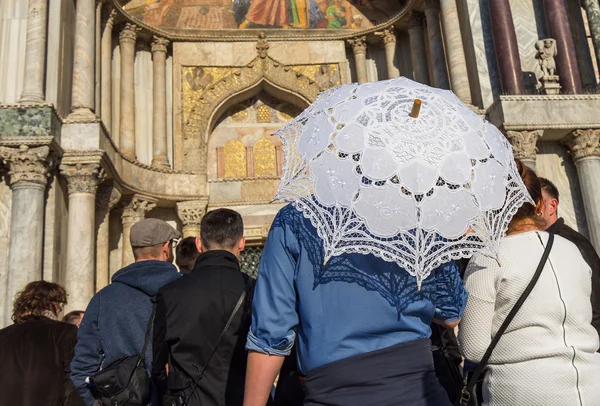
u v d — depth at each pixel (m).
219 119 15.09
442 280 2.08
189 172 13.70
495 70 11.98
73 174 10.20
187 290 2.80
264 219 13.96
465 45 12.67
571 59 11.56
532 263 2.18
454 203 2.02
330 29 15.76
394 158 2.02
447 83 13.39
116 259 12.55
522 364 2.09
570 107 10.92
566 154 11.49
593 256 2.99
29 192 9.38
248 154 14.94
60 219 10.27
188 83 14.72
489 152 2.20
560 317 2.12
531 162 10.59
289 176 2.18
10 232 9.33
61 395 3.68
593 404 2.02
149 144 14.02
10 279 8.98
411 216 1.95
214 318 2.76
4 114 9.53
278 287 1.99
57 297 3.97
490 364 2.19
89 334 3.10
